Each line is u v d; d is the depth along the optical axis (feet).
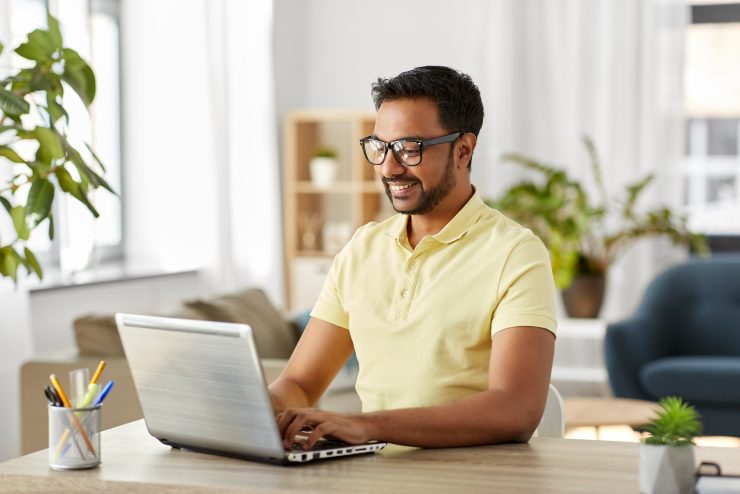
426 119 6.93
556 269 20.44
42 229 17.25
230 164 21.35
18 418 14.38
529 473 5.78
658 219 20.62
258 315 15.96
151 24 20.47
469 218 7.25
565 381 23.22
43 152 9.46
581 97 23.20
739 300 19.25
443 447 6.46
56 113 9.57
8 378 14.26
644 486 5.27
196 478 5.71
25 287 14.60
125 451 6.45
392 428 6.25
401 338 7.18
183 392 6.25
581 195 20.62
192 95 20.58
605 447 6.47
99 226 19.84
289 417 6.21
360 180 24.03
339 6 25.13
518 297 6.81
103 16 19.94
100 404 6.15
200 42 20.49
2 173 14.12
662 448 5.21
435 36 24.47
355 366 15.52
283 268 24.18
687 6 22.67
